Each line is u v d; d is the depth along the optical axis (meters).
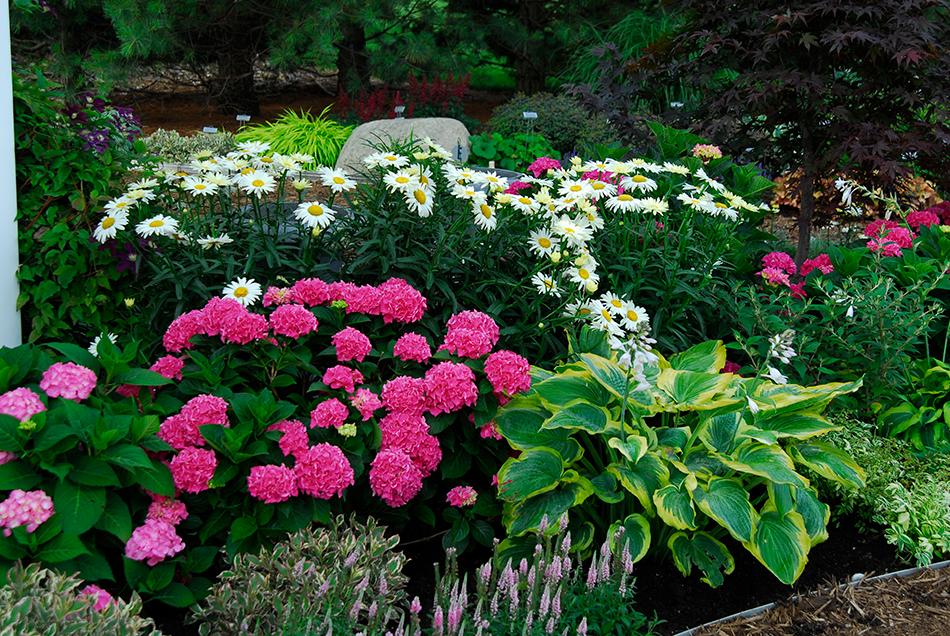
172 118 11.33
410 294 3.33
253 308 3.58
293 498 2.83
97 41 10.84
